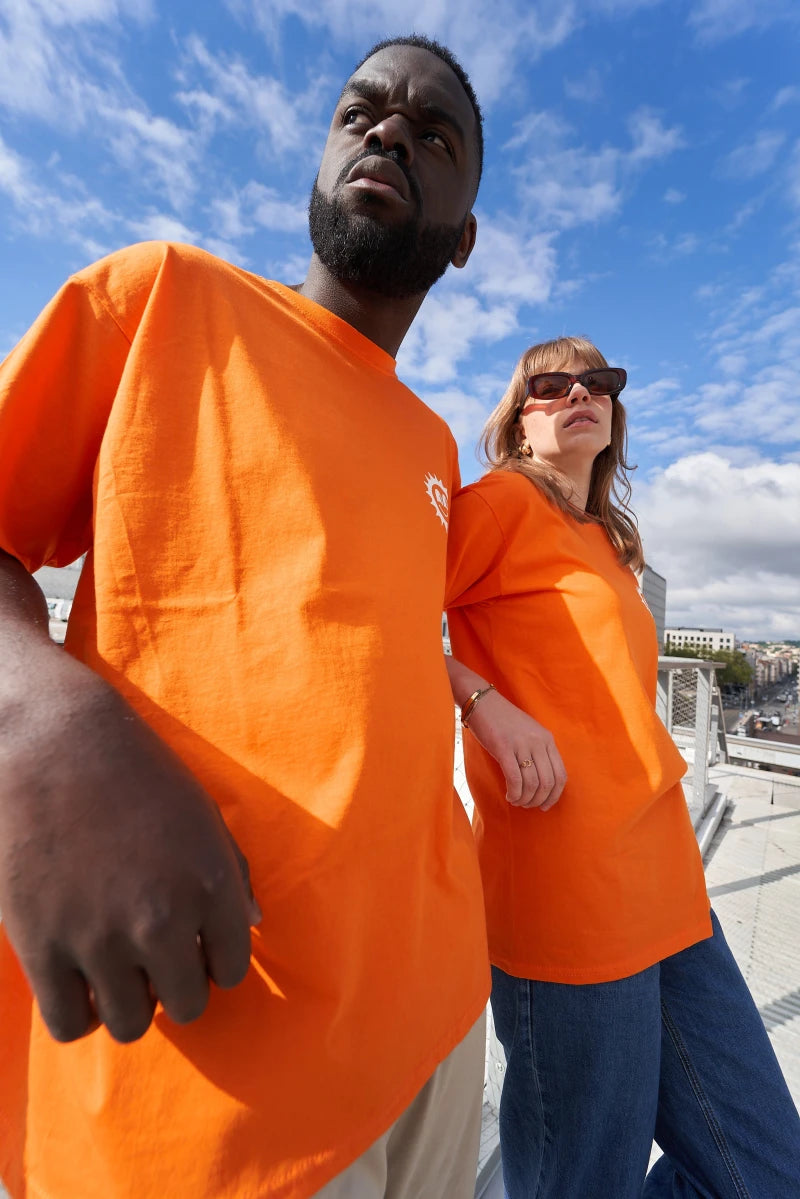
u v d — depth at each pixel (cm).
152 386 74
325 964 65
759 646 19038
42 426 71
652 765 120
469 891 92
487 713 118
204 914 47
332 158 105
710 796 577
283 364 84
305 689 70
